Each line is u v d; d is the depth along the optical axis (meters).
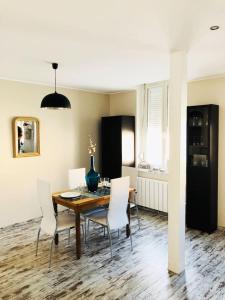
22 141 4.46
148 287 2.66
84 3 1.77
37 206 4.76
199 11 1.89
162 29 2.22
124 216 3.52
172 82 2.83
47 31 2.27
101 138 5.70
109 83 4.75
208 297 2.49
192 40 2.47
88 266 3.08
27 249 3.53
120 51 2.84
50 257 3.13
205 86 4.25
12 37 2.41
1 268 3.04
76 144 5.33
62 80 4.46
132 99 5.45
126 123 5.25
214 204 4.09
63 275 2.89
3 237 3.92
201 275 2.87
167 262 3.17
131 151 5.39
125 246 3.62
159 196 4.87
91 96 5.56
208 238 3.85
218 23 2.09
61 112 5.05
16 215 4.48
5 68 3.59
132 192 4.38
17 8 1.84
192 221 4.20
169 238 2.96
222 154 4.11
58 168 5.04
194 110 4.09
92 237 3.95
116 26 2.16
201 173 4.04
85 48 2.72
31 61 3.24
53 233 3.12
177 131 2.81
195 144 4.15
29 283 2.74
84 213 3.81
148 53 2.89
